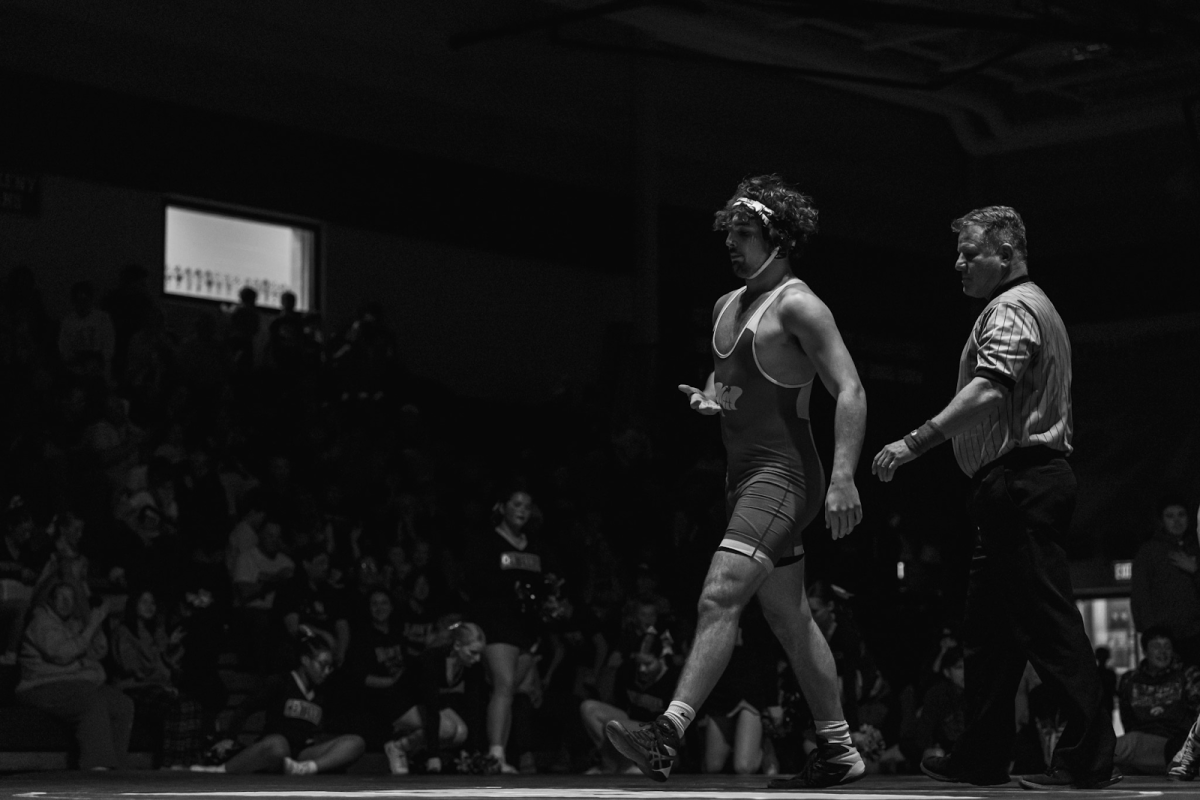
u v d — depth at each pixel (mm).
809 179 22734
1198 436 21781
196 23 17281
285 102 18078
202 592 11812
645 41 20328
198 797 3865
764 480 4434
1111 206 23141
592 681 13555
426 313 19453
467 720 11570
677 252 21281
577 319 21062
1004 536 4840
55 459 12180
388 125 18969
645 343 19703
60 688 10531
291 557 12828
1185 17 16922
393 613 12250
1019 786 4793
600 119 20875
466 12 19297
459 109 19547
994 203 24078
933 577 17469
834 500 4336
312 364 16422
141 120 16938
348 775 10039
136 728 11180
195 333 15742
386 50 18750
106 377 14852
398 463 15844
